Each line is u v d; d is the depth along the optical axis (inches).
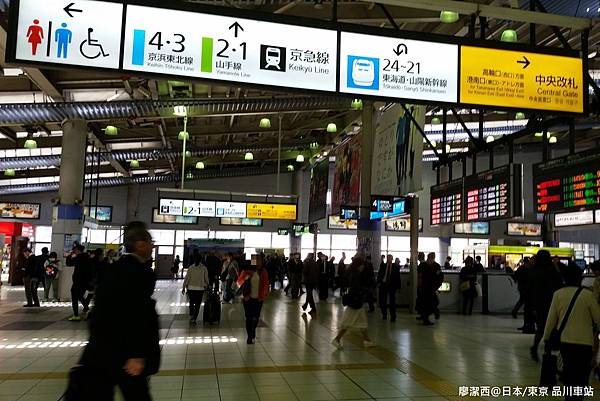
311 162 983.6
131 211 1243.8
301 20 194.9
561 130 898.7
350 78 197.5
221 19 187.2
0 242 620.7
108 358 113.1
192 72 183.5
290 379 232.4
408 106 503.2
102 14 177.5
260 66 189.3
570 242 1311.5
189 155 847.7
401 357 285.9
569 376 175.0
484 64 210.8
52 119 526.3
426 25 490.3
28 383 222.4
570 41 487.8
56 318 431.8
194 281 406.0
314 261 468.4
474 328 410.0
